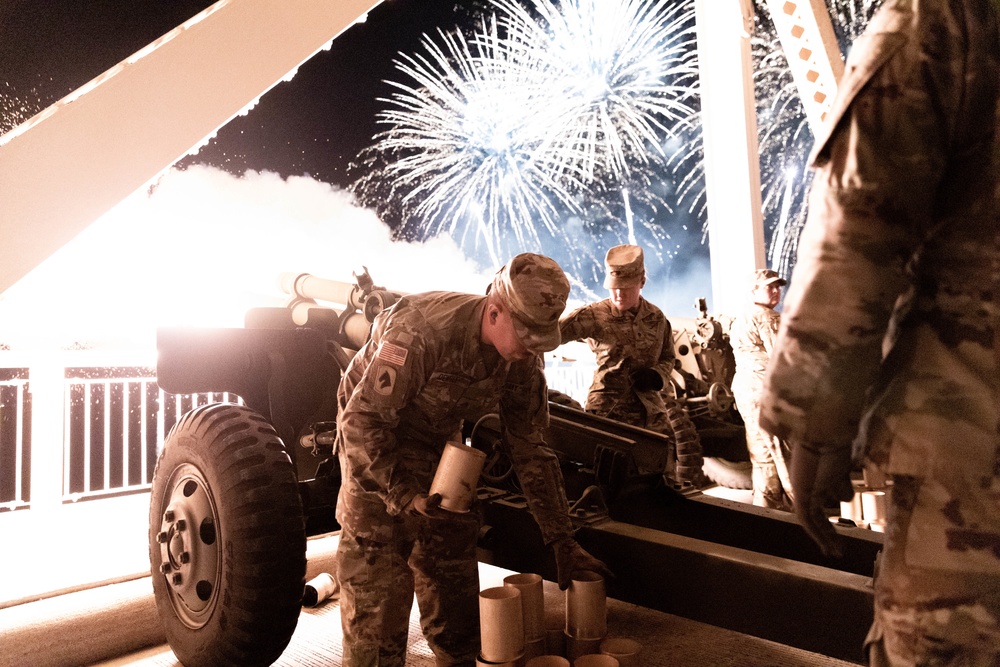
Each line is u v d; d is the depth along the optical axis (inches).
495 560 87.8
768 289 162.9
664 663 83.7
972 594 33.6
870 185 34.7
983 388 34.8
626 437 96.8
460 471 61.2
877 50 35.9
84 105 144.9
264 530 74.4
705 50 300.0
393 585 68.8
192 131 153.6
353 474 65.2
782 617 64.7
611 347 135.8
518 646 67.5
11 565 114.2
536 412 74.5
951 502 34.2
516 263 62.6
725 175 296.7
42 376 165.8
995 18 38.3
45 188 141.9
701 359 199.3
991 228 35.8
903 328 38.0
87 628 94.6
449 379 66.4
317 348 100.2
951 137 36.1
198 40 152.9
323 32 163.6
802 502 36.8
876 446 36.4
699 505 89.0
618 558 76.4
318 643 95.0
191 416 84.1
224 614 75.8
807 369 35.0
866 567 76.5
